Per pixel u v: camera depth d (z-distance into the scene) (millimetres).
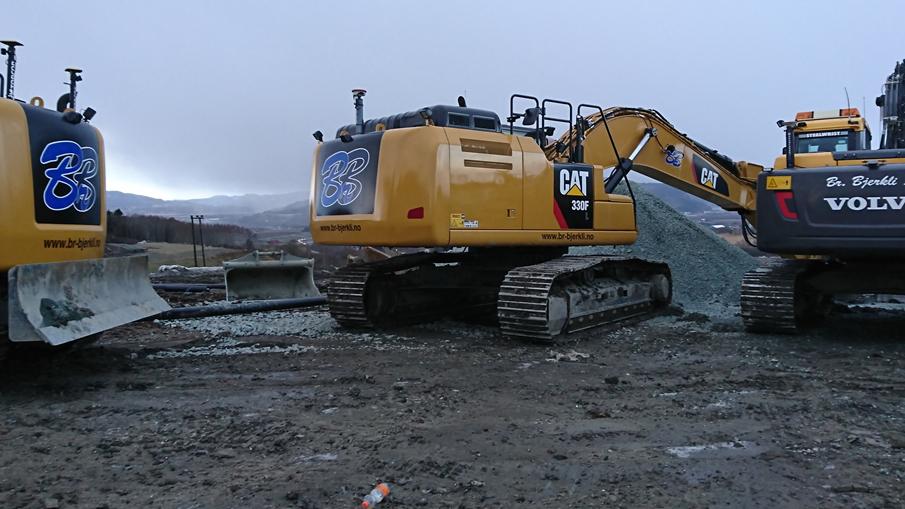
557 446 4887
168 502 3998
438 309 10789
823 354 7871
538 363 7480
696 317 10398
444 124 8711
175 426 5371
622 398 6090
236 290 12516
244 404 5980
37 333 5980
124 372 7172
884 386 6441
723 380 6688
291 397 6188
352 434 5152
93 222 7188
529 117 9625
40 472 4457
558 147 10062
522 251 10102
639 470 4438
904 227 7688
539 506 3938
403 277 10195
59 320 6273
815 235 8094
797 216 8180
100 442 5000
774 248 8328
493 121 9219
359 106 9492
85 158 7031
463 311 11070
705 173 11562
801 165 10664
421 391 6348
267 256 12609
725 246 15000
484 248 10164
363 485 4215
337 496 4066
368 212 8633
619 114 10719
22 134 6258
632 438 5043
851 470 4391
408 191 8367
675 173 11273
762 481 4242
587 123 10297
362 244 8711
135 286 7805
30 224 6262
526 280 8570
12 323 6008
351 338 9109
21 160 6215
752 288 8992
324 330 9719
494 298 11148
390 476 4352
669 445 4891
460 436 5102
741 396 6113
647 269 10984
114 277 7465
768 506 3904
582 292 9094
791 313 8703
